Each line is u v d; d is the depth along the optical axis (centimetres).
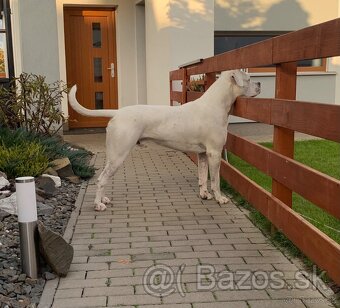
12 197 469
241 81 490
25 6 856
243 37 1054
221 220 468
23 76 768
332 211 297
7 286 316
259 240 411
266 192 428
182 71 766
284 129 398
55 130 828
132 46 1128
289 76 388
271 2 1034
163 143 518
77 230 439
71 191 579
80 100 1134
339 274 287
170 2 882
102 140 980
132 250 389
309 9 1053
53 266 333
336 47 287
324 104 309
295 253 374
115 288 321
